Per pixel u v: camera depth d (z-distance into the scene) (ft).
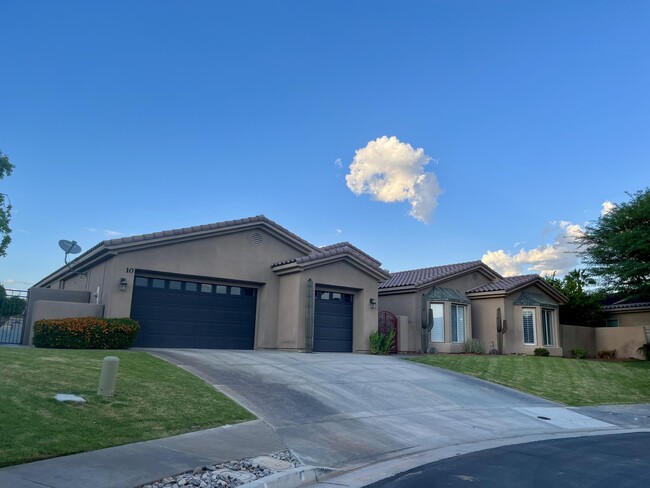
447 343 86.17
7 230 67.41
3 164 66.28
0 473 20.39
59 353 44.93
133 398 33.14
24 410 27.35
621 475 25.39
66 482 20.08
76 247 65.26
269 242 73.00
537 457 29.66
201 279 67.36
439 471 26.00
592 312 106.52
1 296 63.52
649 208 82.48
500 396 51.93
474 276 96.37
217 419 32.14
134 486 20.52
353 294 76.74
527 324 91.71
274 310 71.87
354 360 61.67
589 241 93.56
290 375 47.70
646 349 91.20
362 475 25.32
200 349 62.90
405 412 40.73
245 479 22.29
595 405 53.42
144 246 62.18
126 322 56.39
